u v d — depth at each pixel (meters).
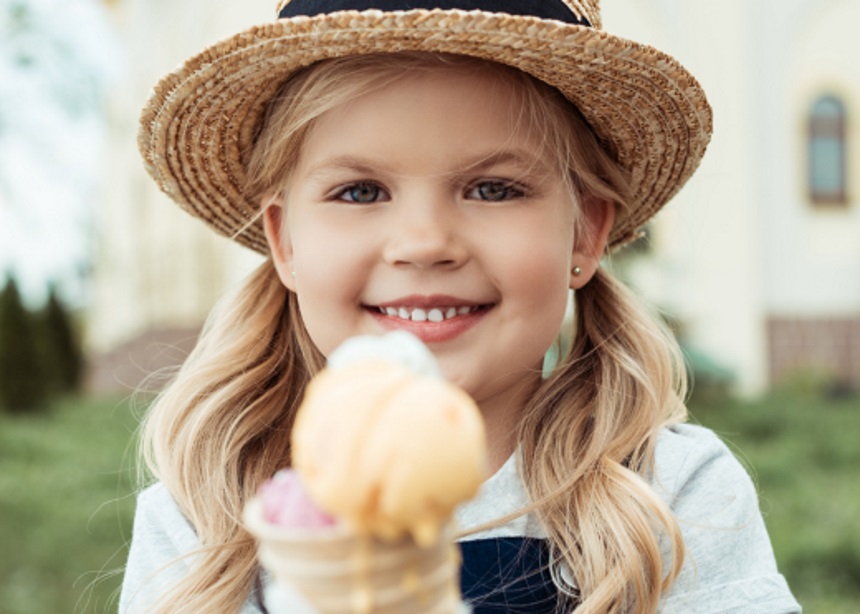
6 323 14.65
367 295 1.71
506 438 1.96
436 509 0.94
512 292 1.69
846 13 14.89
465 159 1.66
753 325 14.27
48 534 6.95
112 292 17.53
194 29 15.82
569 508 1.86
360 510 0.94
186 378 2.17
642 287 12.20
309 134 1.77
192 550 1.92
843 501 7.20
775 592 1.80
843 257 14.90
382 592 1.00
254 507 1.08
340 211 1.72
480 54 1.63
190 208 2.21
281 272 1.99
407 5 1.66
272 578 1.90
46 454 10.27
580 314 2.13
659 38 14.59
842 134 14.95
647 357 2.07
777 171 14.79
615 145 1.98
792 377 14.47
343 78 1.68
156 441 2.13
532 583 1.84
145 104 1.93
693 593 1.78
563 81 1.77
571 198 1.84
